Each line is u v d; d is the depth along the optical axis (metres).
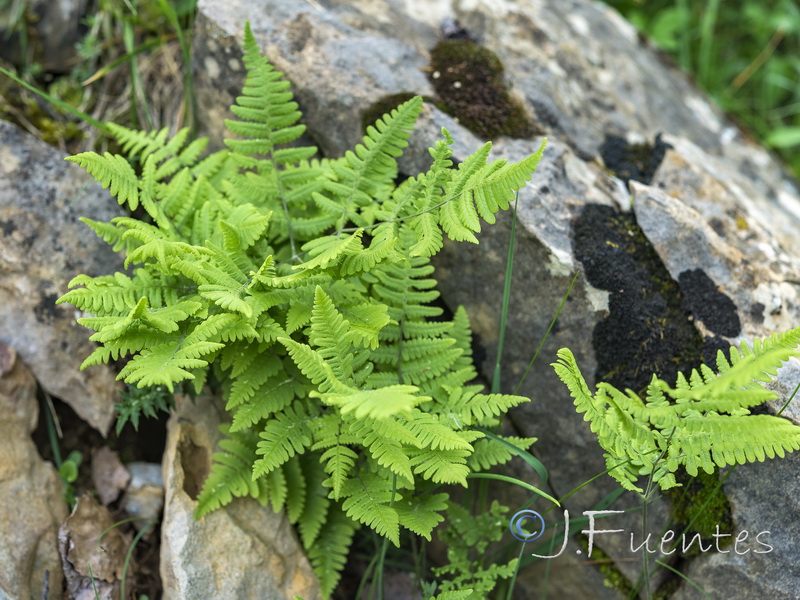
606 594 0.57
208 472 0.56
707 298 0.55
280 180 0.55
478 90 0.60
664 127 0.70
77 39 0.69
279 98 0.54
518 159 0.58
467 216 0.48
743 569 0.52
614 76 0.70
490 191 0.48
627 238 0.57
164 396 0.57
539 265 0.54
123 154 0.65
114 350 0.48
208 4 0.59
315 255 0.52
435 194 0.50
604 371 0.55
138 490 0.59
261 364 0.52
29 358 0.58
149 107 0.67
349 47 0.60
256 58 0.54
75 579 0.55
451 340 0.53
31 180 0.59
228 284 0.49
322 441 0.50
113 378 0.59
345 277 0.51
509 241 0.55
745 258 0.57
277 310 0.52
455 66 0.61
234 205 0.54
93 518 0.57
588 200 0.58
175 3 0.69
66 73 0.69
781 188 0.74
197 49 0.60
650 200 0.57
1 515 0.54
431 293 0.53
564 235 0.55
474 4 0.67
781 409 0.50
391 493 0.50
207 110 0.62
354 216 0.53
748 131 0.81
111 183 0.51
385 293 0.53
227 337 0.48
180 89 0.66
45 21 0.69
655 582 0.56
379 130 0.53
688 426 0.45
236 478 0.54
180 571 0.52
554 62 0.65
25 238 0.58
